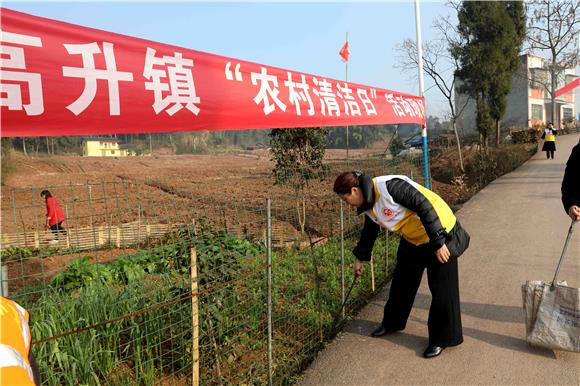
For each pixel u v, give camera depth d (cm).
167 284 395
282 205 1015
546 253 604
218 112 319
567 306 335
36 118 218
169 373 347
